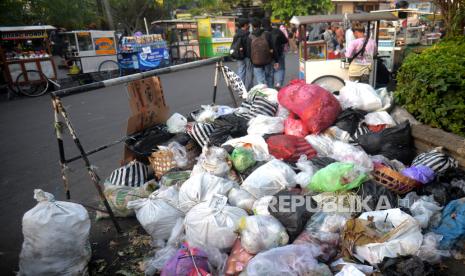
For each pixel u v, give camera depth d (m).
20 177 5.08
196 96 9.61
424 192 3.31
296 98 4.32
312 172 3.37
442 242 2.87
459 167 3.56
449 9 5.52
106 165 5.29
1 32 10.61
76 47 12.73
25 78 11.19
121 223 3.73
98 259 3.18
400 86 4.63
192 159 4.47
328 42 7.34
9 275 3.10
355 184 3.00
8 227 3.83
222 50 18.17
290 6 23.97
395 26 8.89
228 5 29.62
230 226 2.80
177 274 2.47
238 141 4.11
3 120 8.48
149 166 4.54
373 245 2.57
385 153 3.90
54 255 2.82
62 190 4.59
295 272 2.30
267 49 7.77
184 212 3.27
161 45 14.59
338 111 4.35
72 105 9.71
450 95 3.82
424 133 3.88
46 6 16.17
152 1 22.39
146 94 4.46
